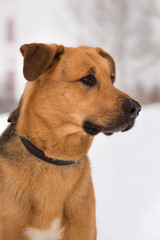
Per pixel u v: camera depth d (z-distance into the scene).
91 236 3.70
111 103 3.58
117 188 6.00
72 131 3.56
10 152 3.61
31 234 3.44
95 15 24.59
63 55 3.65
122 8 24.30
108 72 4.00
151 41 23.88
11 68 27.33
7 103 21.61
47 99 3.50
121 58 23.77
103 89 3.68
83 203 3.63
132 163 7.17
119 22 24.23
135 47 23.77
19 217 3.38
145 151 7.87
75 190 3.61
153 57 23.36
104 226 4.86
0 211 3.38
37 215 3.42
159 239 4.51
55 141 3.50
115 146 8.51
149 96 20.20
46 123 3.50
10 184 3.43
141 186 6.05
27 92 3.60
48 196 3.45
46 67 3.49
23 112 3.54
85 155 3.95
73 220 3.57
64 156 3.54
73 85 3.56
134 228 4.79
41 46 3.58
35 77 3.42
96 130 3.66
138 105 3.62
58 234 3.52
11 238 3.42
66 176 3.53
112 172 6.72
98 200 5.59
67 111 3.54
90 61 3.70
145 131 9.62
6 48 27.67
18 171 3.46
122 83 23.53
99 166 7.08
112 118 3.55
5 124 8.80
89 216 3.67
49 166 3.47
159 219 5.00
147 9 24.17
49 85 3.53
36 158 3.47
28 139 3.50
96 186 6.08
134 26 24.08
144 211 5.24
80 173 3.69
